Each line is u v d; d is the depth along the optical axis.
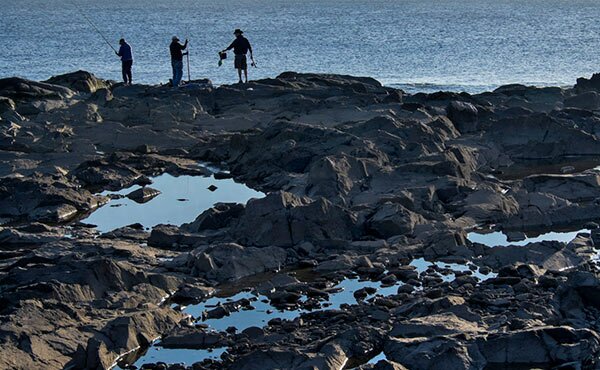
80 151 36.12
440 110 40.09
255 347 18.94
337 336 18.88
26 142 36.78
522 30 113.62
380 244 25.16
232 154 35.22
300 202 26.64
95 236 26.34
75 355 18.55
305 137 33.78
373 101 41.94
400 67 71.44
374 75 66.56
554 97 43.75
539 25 124.81
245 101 43.19
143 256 24.41
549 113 38.47
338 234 25.66
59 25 137.25
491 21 137.00
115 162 33.75
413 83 59.97
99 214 28.89
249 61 77.50
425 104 42.19
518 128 36.09
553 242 24.41
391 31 114.81
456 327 19.03
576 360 17.86
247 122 39.88
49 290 20.62
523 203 28.33
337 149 32.72
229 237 25.64
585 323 19.52
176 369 18.22
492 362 18.03
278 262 24.14
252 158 33.88
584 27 118.44
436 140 34.97
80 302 20.81
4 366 17.77
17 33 117.44
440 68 70.00
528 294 20.84
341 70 70.62
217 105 43.16
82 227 27.34
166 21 149.00
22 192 29.62
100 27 131.88
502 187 29.98
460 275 23.08
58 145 36.41
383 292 22.11
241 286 22.84
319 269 23.78
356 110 39.97
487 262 23.91
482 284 22.03
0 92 44.25
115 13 180.62
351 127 35.78
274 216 25.53
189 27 130.50
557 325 19.12
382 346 18.88
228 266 23.47
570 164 34.34
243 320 20.67
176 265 23.83
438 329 18.97
